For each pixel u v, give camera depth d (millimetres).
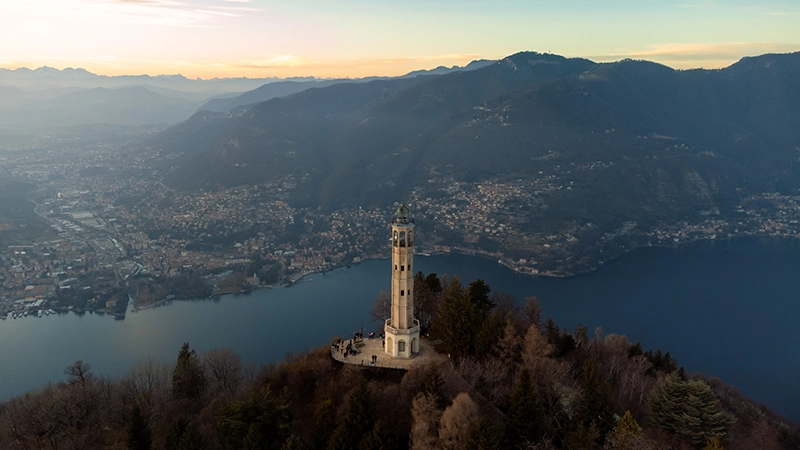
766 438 136000
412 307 145000
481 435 91875
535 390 110188
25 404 127312
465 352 136250
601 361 147125
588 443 96000
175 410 128375
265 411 104875
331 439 103188
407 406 112875
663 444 103375
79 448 115875
